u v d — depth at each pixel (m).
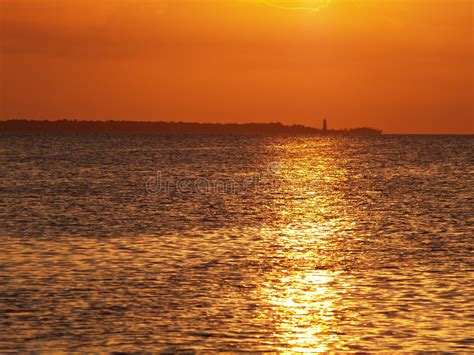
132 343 46.62
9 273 67.00
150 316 52.72
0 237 90.25
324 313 53.53
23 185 182.25
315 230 101.56
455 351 45.03
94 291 60.31
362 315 52.91
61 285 62.31
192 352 45.00
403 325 50.31
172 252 79.88
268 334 48.47
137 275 66.94
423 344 46.31
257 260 75.62
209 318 52.25
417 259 76.75
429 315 52.81
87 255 77.12
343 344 46.34
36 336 47.97
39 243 85.31
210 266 71.88
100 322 51.16
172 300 57.50
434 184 196.50
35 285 62.16
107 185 184.50
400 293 59.91
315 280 65.50
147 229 100.19
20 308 54.59
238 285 63.22
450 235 96.50
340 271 69.88
